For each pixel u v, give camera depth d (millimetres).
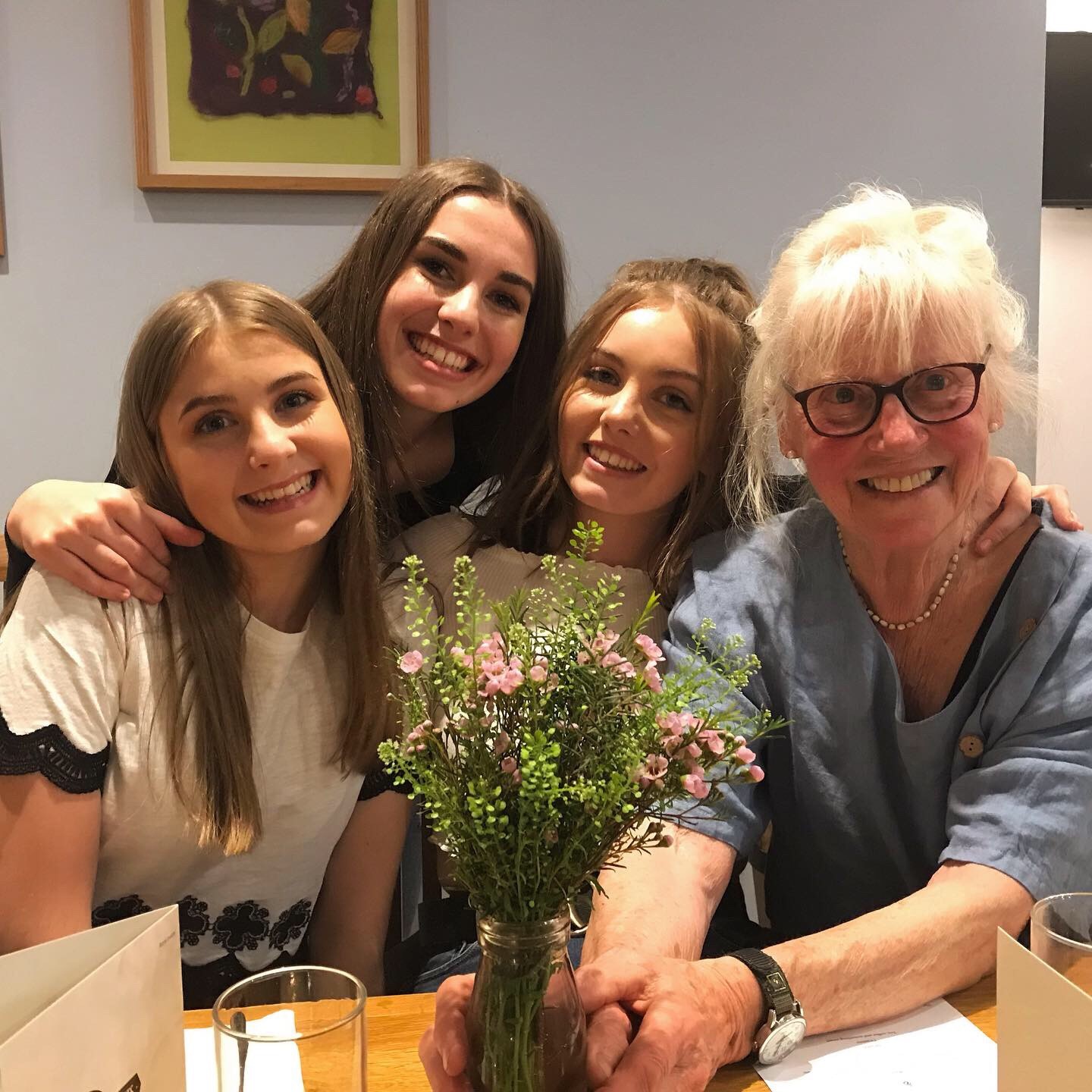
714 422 1490
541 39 2248
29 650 1173
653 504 1519
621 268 1664
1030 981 725
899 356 1165
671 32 2291
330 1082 728
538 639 788
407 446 1707
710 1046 904
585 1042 811
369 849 1440
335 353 1320
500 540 1595
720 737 772
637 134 2307
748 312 1562
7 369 2189
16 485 2221
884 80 2377
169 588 1235
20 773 1143
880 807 1303
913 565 1263
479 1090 793
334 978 802
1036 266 2482
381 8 2170
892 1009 1021
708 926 1169
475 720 745
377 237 1588
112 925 764
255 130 2164
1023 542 1271
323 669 1312
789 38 2334
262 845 1307
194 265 2203
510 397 1727
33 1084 652
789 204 2375
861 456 1200
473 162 1636
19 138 2139
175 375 1177
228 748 1223
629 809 724
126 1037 738
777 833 1399
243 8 2133
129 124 2158
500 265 1572
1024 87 2426
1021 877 1106
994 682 1232
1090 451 3029
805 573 1338
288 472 1176
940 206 1296
